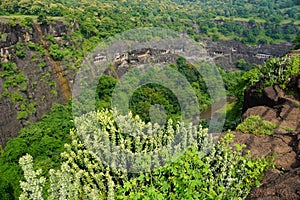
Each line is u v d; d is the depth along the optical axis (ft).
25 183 9.68
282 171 11.67
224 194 9.37
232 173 9.92
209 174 9.75
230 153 10.72
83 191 9.22
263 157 12.62
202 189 9.10
